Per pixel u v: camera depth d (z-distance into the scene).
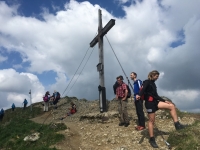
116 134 9.39
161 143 8.02
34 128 12.36
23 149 9.39
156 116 11.33
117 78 10.56
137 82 9.57
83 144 8.89
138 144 8.20
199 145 7.12
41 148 8.56
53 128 10.77
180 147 7.37
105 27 13.59
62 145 8.85
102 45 14.18
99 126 10.98
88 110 16.64
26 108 26.11
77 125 11.89
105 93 13.55
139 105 9.59
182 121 10.59
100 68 13.75
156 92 7.98
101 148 8.33
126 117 10.30
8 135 12.09
